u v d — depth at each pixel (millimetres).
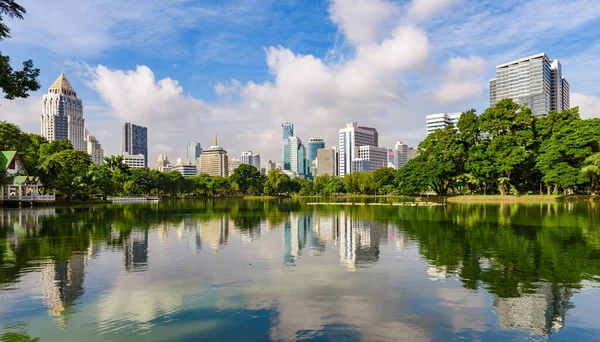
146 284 15148
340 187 195750
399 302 12727
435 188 93938
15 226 37031
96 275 16641
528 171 81438
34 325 11031
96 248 23672
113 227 35938
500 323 10898
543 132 77438
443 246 22984
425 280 15367
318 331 10445
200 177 190625
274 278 15938
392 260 19266
